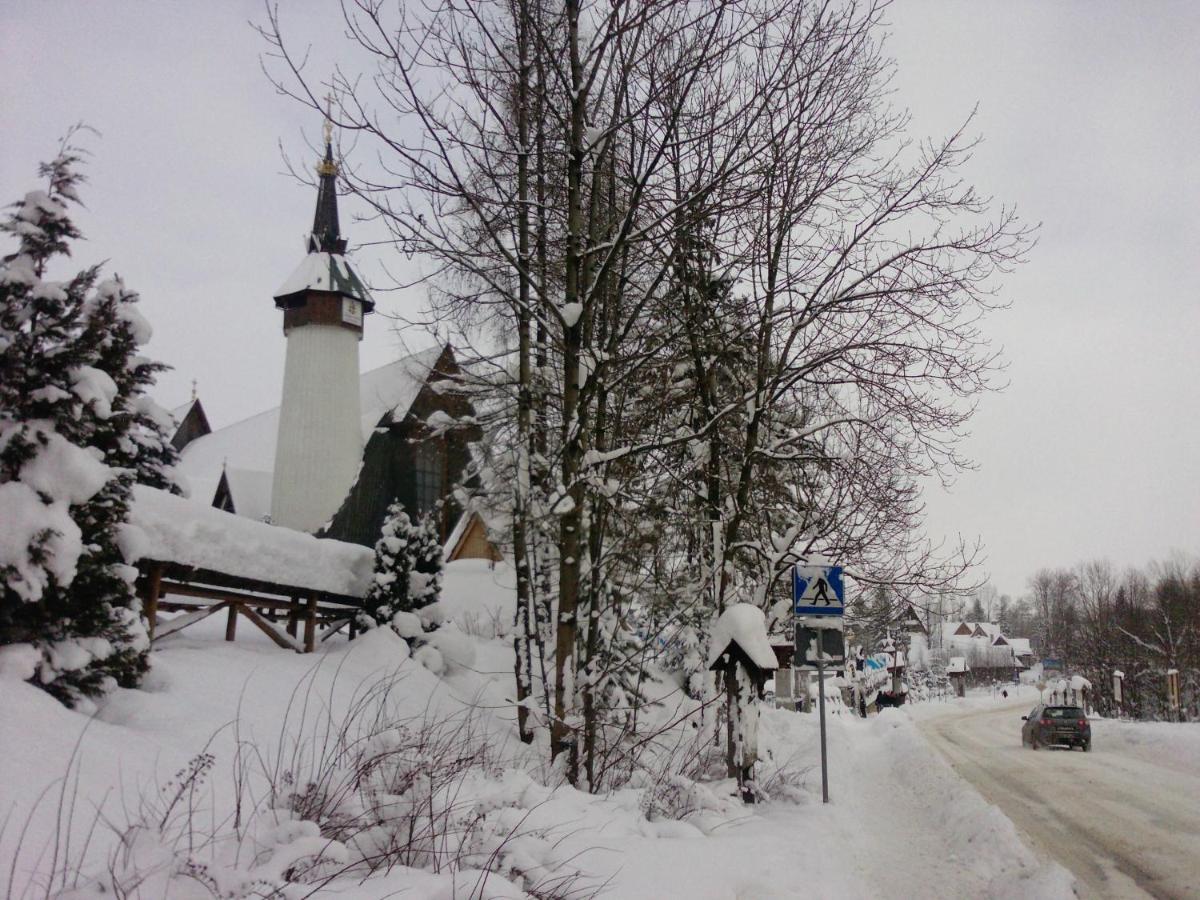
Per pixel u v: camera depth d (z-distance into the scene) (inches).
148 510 412.5
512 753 464.1
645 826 326.6
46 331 307.7
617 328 473.1
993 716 1871.3
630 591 522.3
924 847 402.3
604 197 479.5
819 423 512.1
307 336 1473.9
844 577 546.0
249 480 1556.3
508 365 553.0
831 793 519.2
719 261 505.4
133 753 253.3
